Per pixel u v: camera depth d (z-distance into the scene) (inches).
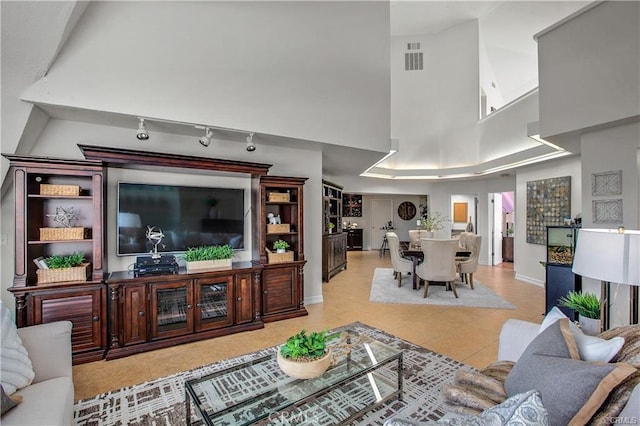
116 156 117.3
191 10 124.6
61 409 57.7
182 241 143.4
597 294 140.9
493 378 64.0
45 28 91.7
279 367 79.3
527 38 289.6
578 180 201.0
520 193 251.8
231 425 63.0
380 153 190.2
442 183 350.6
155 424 78.0
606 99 128.1
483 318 156.3
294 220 170.4
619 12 124.3
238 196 159.0
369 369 80.0
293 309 160.1
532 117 227.8
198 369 105.7
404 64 323.9
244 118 136.3
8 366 61.5
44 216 119.6
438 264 192.5
